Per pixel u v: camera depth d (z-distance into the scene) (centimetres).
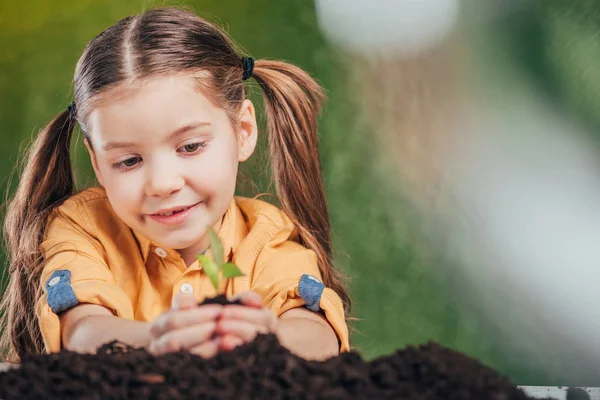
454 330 325
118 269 173
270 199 215
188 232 162
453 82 348
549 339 324
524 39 341
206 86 163
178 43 163
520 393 106
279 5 348
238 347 106
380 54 355
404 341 324
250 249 178
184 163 158
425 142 343
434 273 331
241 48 203
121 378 102
